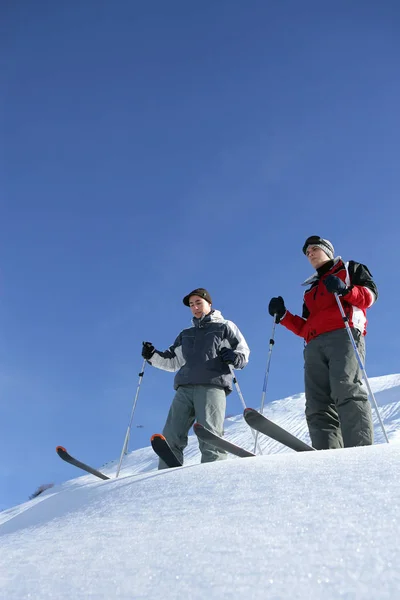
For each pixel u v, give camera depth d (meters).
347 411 3.87
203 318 5.05
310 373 4.28
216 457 4.35
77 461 4.59
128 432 5.45
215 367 4.72
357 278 4.42
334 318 4.25
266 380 4.88
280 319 4.83
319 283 4.54
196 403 4.62
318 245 4.71
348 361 4.02
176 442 4.63
